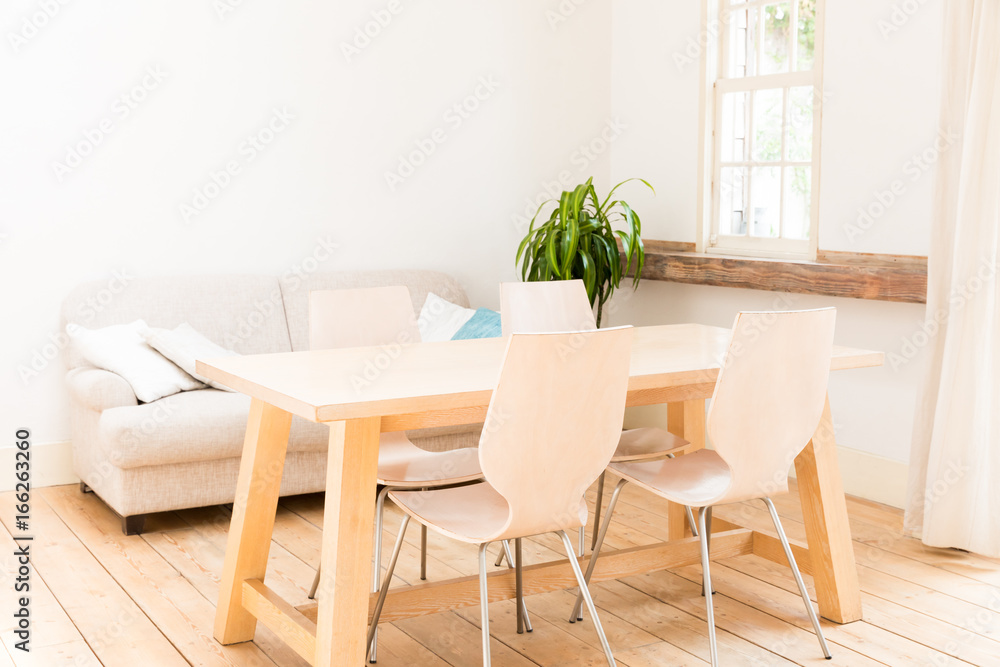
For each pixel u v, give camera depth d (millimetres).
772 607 2883
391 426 2217
